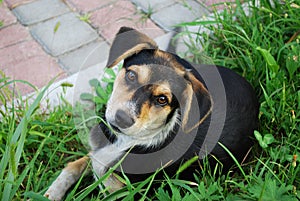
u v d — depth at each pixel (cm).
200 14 136
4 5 138
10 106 115
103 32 132
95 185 85
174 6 138
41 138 107
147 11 137
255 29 117
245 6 128
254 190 91
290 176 97
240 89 100
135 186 93
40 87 121
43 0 139
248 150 100
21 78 122
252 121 100
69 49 129
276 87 108
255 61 114
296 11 122
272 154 100
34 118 108
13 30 132
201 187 91
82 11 137
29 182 92
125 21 134
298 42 114
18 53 127
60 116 110
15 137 89
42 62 126
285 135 107
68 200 87
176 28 130
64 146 108
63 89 111
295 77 113
